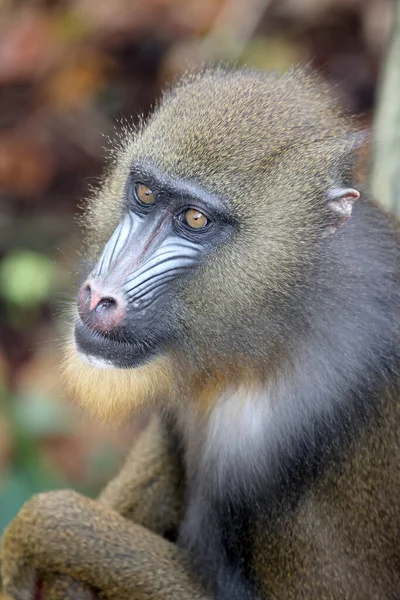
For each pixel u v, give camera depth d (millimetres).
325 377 9578
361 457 9695
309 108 9867
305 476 9781
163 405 10562
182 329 9656
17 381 20484
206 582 10469
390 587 9938
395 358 9609
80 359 9844
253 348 9602
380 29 22000
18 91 23266
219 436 10242
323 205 9453
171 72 22344
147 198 9703
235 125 9562
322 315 9500
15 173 22578
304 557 9922
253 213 9383
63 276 19766
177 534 11586
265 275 9422
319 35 22562
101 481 17781
